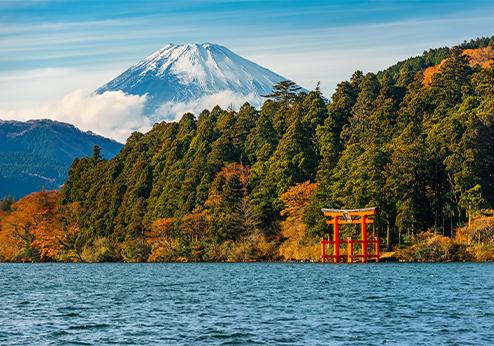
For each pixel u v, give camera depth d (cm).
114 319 5197
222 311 5575
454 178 13012
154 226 15138
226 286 7806
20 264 15125
